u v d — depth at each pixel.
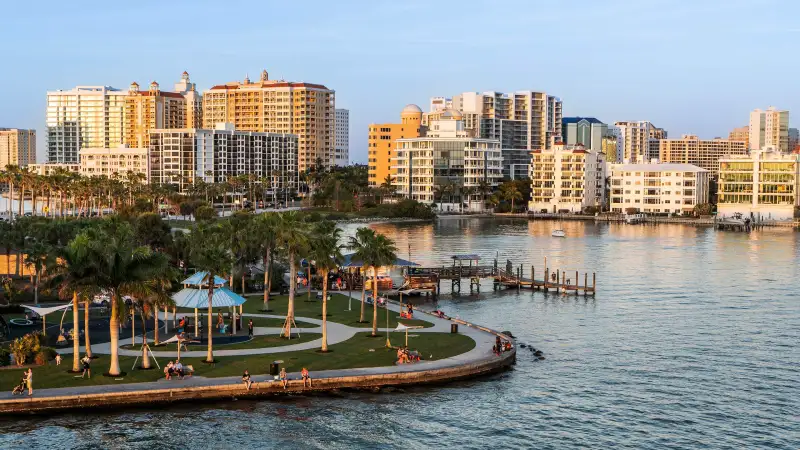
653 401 91.19
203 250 100.50
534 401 90.31
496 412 86.62
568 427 83.00
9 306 123.81
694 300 160.00
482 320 137.88
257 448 76.69
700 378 100.25
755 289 174.75
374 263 114.62
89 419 81.44
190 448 76.19
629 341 120.62
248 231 143.25
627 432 81.94
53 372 90.12
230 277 124.44
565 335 124.94
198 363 95.56
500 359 101.94
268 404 86.88
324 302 102.50
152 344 103.44
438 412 86.19
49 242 158.12
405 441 78.88
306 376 90.19
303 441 78.38
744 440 80.25
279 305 135.75
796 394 94.06
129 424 80.81
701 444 79.19
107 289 89.56
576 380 98.62
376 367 95.88
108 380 87.88
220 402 86.88
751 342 120.25
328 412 85.38
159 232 185.38
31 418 81.00
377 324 120.50
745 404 90.56
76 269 87.25
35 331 109.19
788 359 110.00
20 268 158.88
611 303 156.62
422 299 162.25
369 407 87.00
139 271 88.12
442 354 102.88
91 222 170.75
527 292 172.12
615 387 96.06
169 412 83.94
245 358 98.44
